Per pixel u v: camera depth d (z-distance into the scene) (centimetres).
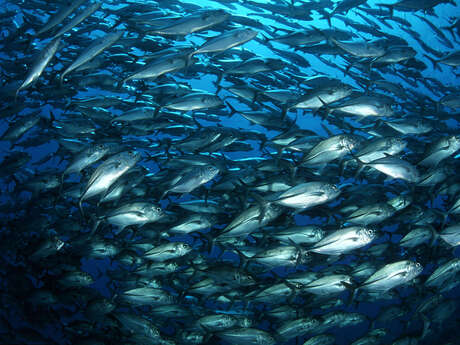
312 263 358
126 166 293
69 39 460
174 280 374
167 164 408
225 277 330
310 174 399
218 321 323
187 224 350
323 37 438
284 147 387
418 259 407
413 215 400
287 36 441
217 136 411
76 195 382
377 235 380
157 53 373
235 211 405
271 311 343
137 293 332
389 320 383
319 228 330
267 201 314
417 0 446
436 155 351
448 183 388
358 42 373
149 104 439
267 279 364
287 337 327
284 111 380
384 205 332
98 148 321
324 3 489
